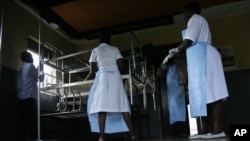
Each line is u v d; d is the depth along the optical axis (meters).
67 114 3.58
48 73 4.47
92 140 4.68
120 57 2.53
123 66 2.58
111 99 2.33
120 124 2.58
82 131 4.88
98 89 2.36
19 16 3.92
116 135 4.56
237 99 4.52
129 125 2.44
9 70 3.54
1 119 3.26
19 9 3.94
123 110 2.39
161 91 4.73
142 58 3.77
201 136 2.03
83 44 5.56
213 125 1.93
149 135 4.48
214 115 1.87
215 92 1.86
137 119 4.57
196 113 1.88
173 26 5.14
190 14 2.15
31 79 3.50
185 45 1.97
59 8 3.66
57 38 4.99
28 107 3.44
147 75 3.99
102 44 2.55
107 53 2.48
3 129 3.27
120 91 2.42
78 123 4.91
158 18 4.32
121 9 3.88
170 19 4.30
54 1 3.16
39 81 3.13
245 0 4.42
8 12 3.67
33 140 3.23
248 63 4.62
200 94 1.88
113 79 2.40
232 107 4.51
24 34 3.99
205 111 1.84
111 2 3.65
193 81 1.93
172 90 2.91
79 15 3.94
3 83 3.39
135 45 5.24
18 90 3.56
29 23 4.15
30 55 3.76
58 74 4.73
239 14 4.86
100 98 2.32
